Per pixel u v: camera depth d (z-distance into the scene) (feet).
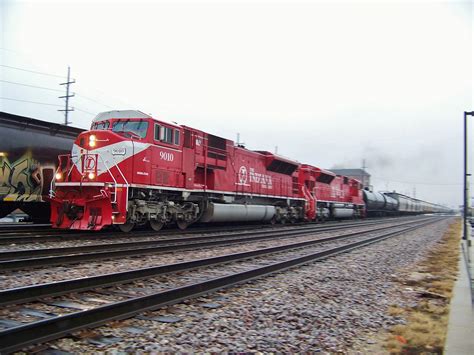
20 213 89.71
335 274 31.68
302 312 20.53
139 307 18.26
